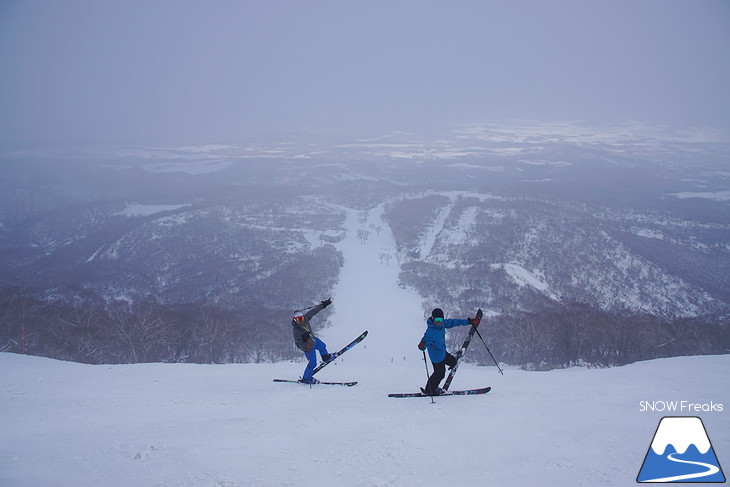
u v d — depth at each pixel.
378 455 6.34
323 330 77.31
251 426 7.75
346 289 101.69
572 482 5.29
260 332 53.84
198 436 7.25
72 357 39.75
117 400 9.64
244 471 5.93
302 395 10.07
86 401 9.57
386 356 62.97
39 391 10.52
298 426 7.71
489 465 5.87
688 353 43.94
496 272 102.00
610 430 6.90
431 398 9.20
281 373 12.86
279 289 97.69
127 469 6.00
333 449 6.63
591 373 12.38
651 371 12.33
